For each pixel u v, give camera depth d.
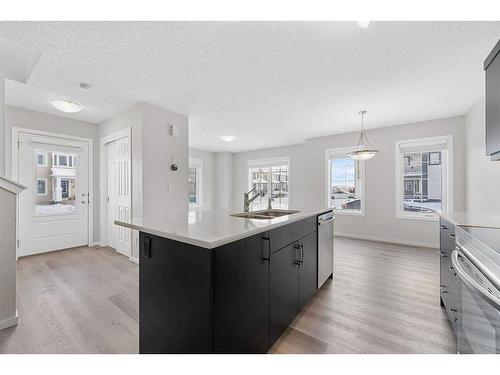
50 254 3.84
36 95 3.20
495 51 1.68
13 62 2.37
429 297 2.33
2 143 2.28
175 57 2.28
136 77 2.69
